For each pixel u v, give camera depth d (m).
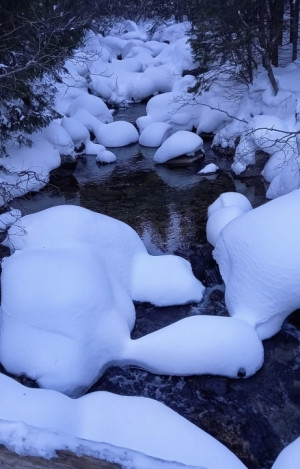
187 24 28.30
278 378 6.32
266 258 6.95
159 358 6.39
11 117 12.37
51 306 6.33
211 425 5.68
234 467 4.38
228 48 14.20
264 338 6.93
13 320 6.42
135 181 13.13
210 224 9.51
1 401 4.93
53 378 5.95
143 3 33.25
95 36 26.14
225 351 6.25
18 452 2.36
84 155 15.32
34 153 13.35
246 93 14.88
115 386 6.33
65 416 4.90
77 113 17.02
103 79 21.62
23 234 8.12
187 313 7.66
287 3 14.87
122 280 7.91
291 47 15.96
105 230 8.19
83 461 2.33
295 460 4.08
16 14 10.69
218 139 14.91
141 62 24.48
